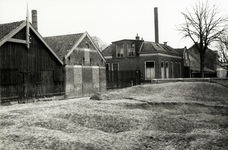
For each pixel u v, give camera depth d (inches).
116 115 534.0
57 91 994.1
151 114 570.3
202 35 1358.3
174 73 1791.3
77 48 1110.4
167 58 1690.5
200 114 622.5
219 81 1039.0
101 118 516.1
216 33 1347.2
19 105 730.8
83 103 697.0
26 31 837.8
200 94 876.0
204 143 355.3
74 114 538.0
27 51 853.8
